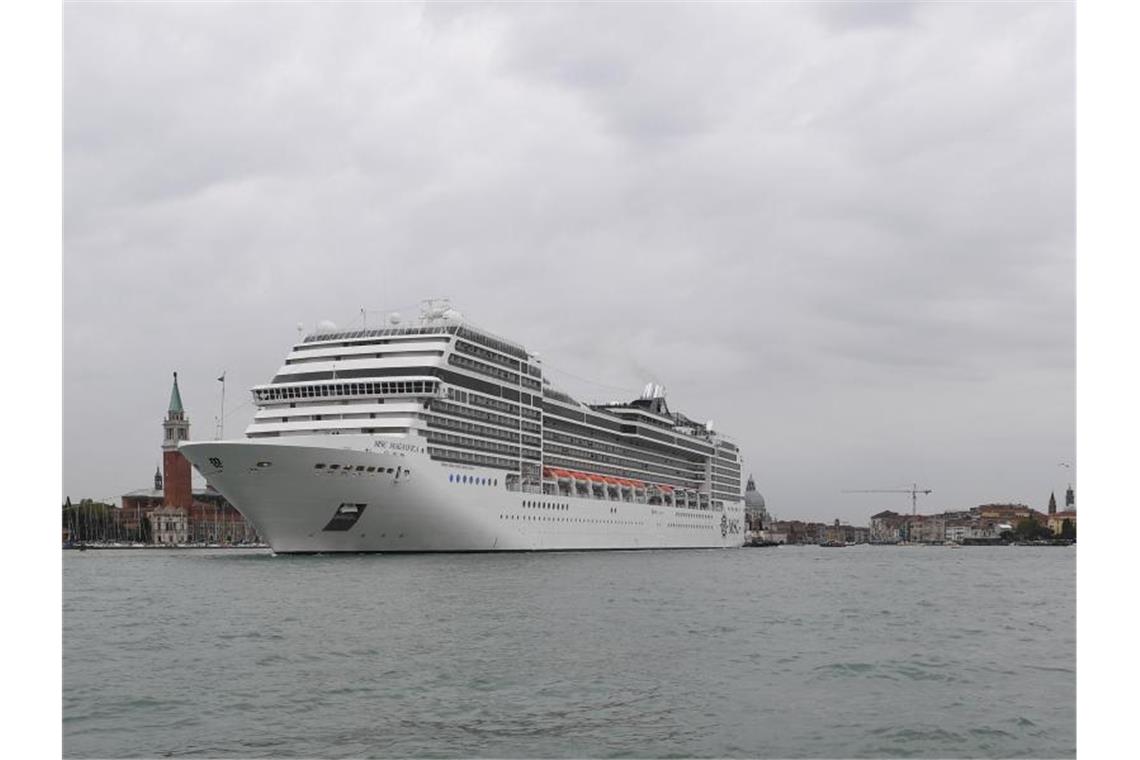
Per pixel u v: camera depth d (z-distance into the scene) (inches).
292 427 4894.2
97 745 1401.3
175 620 2549.2
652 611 2878.9
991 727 1531.7
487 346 5595.5
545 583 3676.2
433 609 2780.5
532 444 5969.5
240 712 1573.6
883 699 1715.1
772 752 1392.7
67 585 3727.9
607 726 1509.6
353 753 1366.9
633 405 7859.3
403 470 4694.9
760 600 3371.1
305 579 3705.7
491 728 1489.9
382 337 5255.9
